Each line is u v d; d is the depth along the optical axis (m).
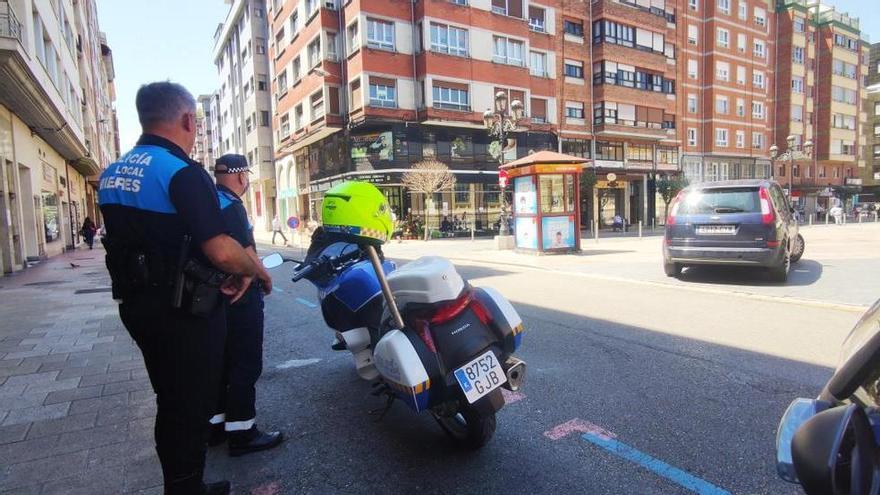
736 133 44.59
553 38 33.47
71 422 3.56
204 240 2.05
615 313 6.61
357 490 2.67
